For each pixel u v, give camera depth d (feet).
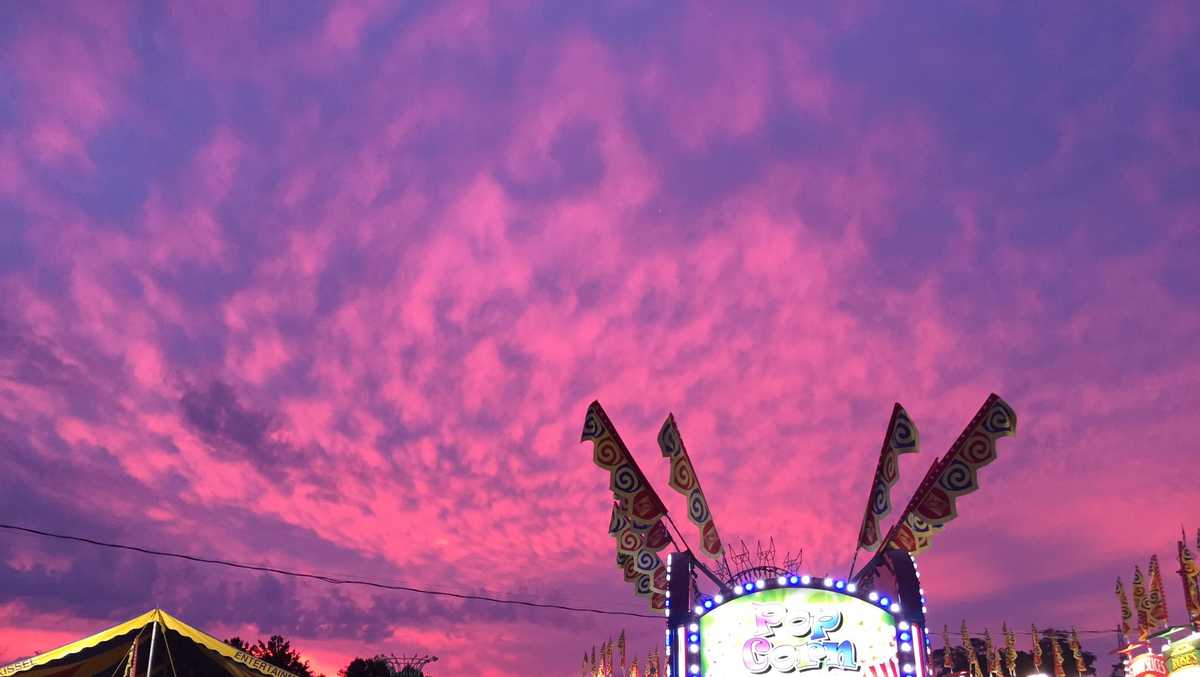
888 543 63.57
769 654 57.67
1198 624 96.02
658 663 214.48
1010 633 144.77
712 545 63.41
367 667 235.20
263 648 214.48
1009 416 60.08
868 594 58.49
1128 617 105.91
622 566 62.54
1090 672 145.69
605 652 222.07
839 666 57.06
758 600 59.00
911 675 56.13
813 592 58.90
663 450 64.23
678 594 60.34
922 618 57.72
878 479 62.80
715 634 58.59
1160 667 100.22
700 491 64.18
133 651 59.57
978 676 147.64
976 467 60.23
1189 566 98.17
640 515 63.26
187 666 65.57
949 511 60.34
